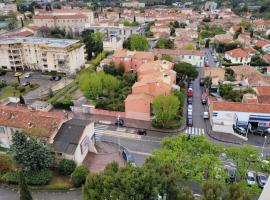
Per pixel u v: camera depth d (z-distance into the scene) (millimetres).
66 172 52531
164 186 38156
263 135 70125
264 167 46656
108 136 68812
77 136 56594
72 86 100438
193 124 74875
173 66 102625
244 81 99312
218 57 141250
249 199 35531
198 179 43375
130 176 37094
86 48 136625
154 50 128500
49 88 97875
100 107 80938
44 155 50781
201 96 92812
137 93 80688
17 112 62281
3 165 53438
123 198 35000
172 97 71125
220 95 90500
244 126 72062
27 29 161375
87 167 54844
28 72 117375
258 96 82188
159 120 71500
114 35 162375
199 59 123375
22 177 41031
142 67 97625
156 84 79125
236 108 71312
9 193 50031
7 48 115250
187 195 36125
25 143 50156
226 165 54844
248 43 158875
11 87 100812
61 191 50062
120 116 78125
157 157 46094
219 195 35562
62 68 115312
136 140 67125
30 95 93875
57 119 59344
